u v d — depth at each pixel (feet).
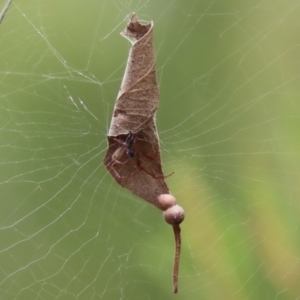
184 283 1.59
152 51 1.34
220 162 1.68
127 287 1.69
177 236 1.36
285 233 1.53
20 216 1.72
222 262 1.54
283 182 1.58
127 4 1.72
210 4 1.72
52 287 1.70
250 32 1.72
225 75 1.72
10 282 1.69
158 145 1.36
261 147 1.66
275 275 1.53
